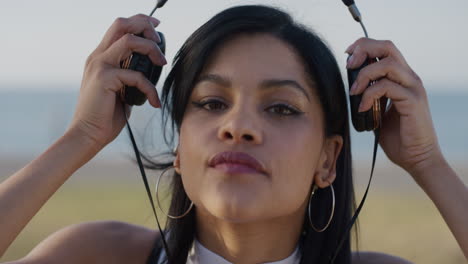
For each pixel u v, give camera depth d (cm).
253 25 251
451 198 268
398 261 296
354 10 269
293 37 254
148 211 1116
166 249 265
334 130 270
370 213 1166
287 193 243
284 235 262
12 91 10981
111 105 265
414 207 1267
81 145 264
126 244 287
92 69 267
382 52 262
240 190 234
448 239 904
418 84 265
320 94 259
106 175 1973
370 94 258
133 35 265
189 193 248
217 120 245
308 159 252
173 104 265
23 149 3834
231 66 247
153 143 297
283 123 247
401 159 275
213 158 238
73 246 278
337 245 280
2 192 254
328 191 281
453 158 3253
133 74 262
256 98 246
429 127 269
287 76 248
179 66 262
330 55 267
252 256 258
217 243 262
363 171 2292
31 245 825
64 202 1242
